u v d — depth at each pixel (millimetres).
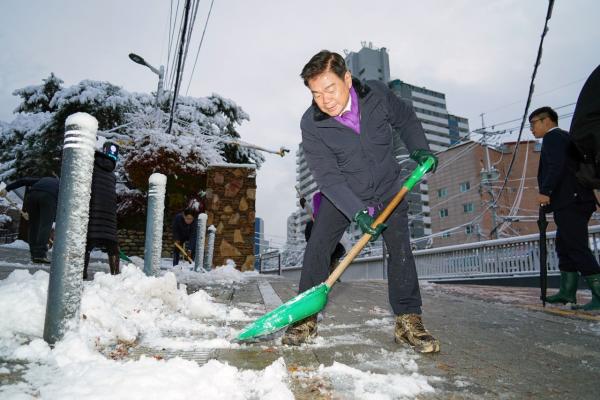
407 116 2107
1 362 1370
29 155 15898
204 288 4789
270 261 21609
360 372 1439
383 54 77688
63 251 1582
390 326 2475
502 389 1339
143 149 12703
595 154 2287
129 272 2758
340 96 1849
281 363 1473
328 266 2064
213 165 10773
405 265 1979
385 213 1900
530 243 7555
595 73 2283
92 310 1775
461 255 9445
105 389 1104
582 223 3213
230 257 10336
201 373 1276
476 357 1760
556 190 3293
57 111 15773
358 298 4113
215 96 18812
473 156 33500
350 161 1979
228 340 1930
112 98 15984
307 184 87375
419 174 1943
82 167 1640
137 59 14625
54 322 1537
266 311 2990
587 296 4699
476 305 3688
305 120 2035
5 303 1688
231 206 10633
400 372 1505
